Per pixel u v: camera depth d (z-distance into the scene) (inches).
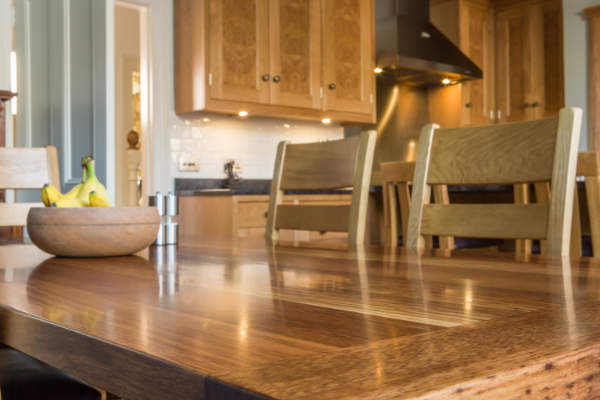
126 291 25.8
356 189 59.6
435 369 12.4
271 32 155.4
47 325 19.2
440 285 26.9
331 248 48.0
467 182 51.4
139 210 42.2
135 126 254.2
